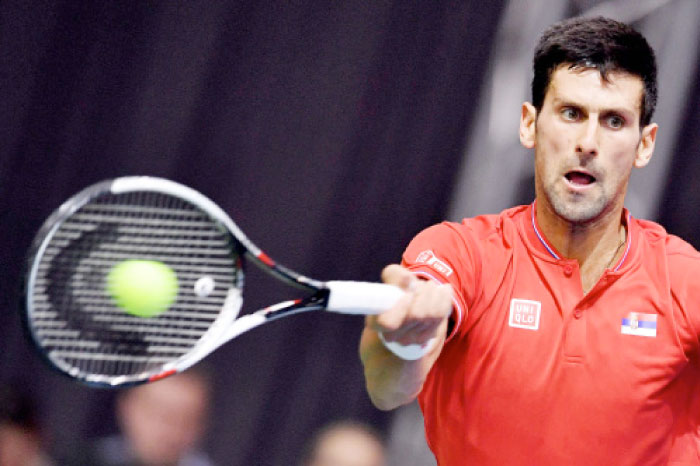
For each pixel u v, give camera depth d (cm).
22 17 2006
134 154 2019
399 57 2019
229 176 2028
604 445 904
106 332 850
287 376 2025
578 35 937
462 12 1995
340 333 2041
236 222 2028
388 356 845
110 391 1900
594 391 899
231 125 2027
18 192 2005
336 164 2031
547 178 941
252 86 2027
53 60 2014
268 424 2006
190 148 2023
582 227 936
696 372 927
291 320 2036
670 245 958
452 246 941
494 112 1995
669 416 921
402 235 2027
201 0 2016
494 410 916
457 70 2009
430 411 973
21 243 2000
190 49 2023
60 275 857
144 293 857
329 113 2028
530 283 925
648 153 1015
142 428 1623
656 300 915
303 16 2023
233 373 2009
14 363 1962
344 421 2006
